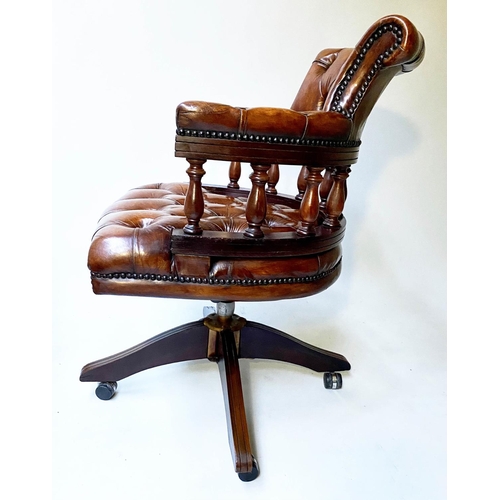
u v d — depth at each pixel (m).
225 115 0.62
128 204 0.88
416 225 1.65
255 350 1.06
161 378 1.07
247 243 0.69
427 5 1.50
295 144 0.67
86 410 0.94
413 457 0.90
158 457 0.85
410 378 1.14
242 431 0.84
